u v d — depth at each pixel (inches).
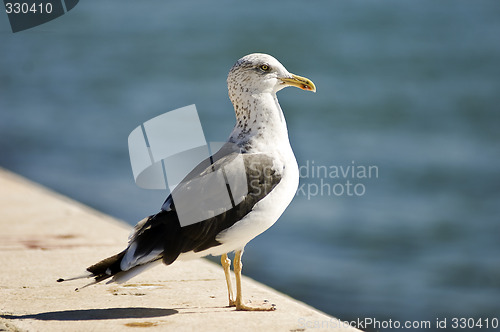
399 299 486.3
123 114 1157.7
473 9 2020.2
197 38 1807.3
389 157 876.6
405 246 593.9
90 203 695.7
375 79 1386.6
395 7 2058.3
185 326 227.1
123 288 275.0
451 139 977.5
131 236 228.4
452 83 1355.8
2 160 903.1
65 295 264.2
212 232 229.3
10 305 251.0
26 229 374.9
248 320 235.0
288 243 576.4
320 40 1738.4
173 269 303.9
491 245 607.2
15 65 1606.8
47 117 1148.5
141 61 1609.3
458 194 743.1
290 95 1231.5
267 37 1779.0
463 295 501.4
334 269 529.0
